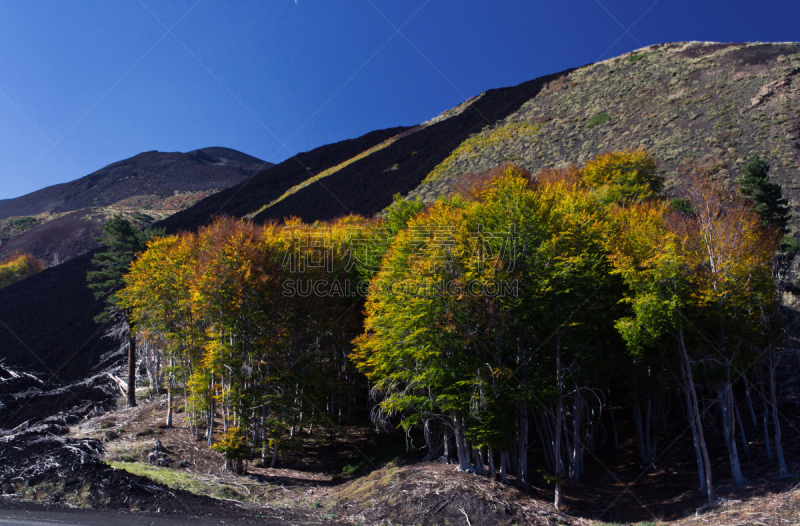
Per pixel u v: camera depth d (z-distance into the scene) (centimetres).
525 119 8106
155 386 3756
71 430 2820
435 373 1967
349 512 1759
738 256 1652
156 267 2931
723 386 1973
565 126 7056
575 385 2033
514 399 1845
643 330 1692
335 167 10475
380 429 2991
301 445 2591
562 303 1878
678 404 2833
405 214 3538
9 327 5862
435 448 2398
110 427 2859
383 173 8569
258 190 10544
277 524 1512
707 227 1712
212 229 2964
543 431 2761
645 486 2064
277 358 2548
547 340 1956
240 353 2445
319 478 2403
